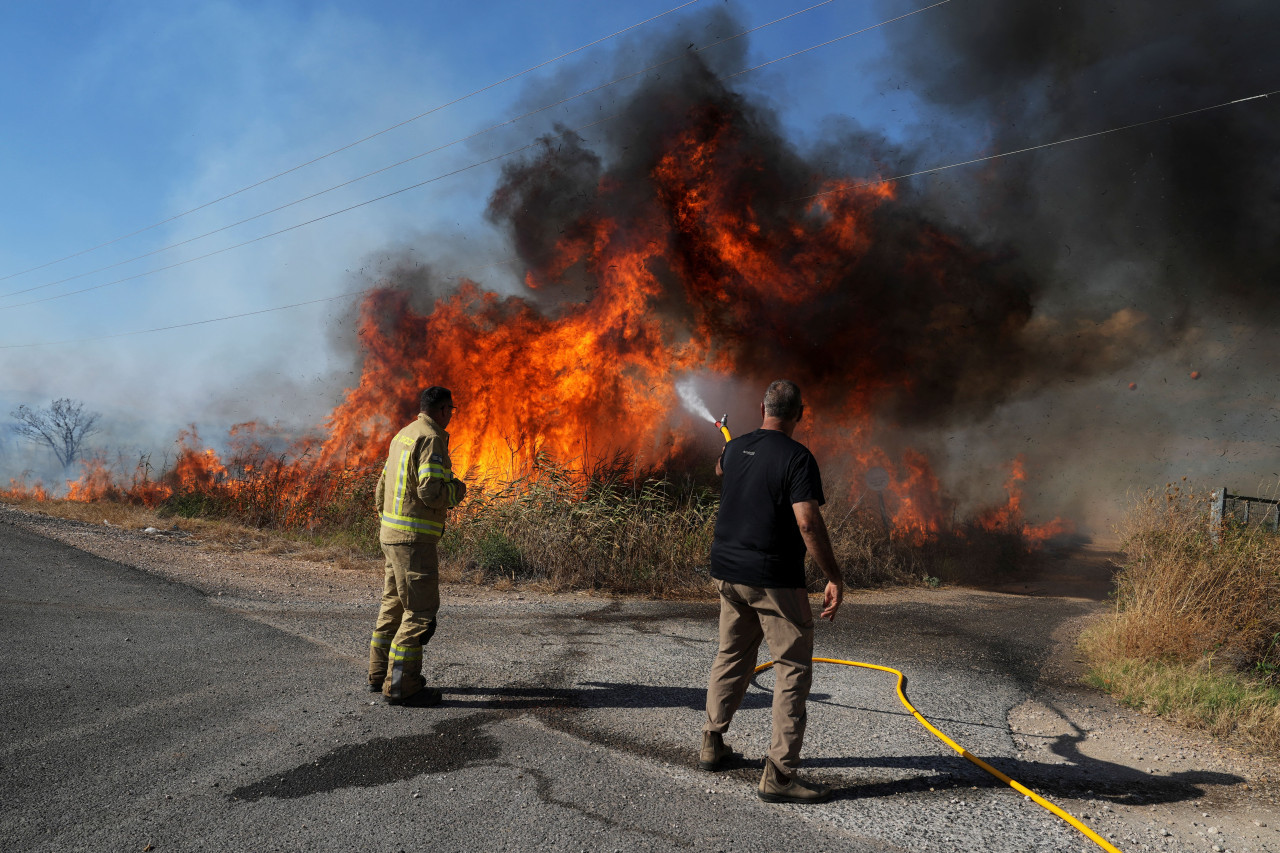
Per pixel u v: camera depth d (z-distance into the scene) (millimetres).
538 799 2934
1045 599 9484
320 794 2906
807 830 2779
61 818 2623
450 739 3543
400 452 4148
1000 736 3959
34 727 3422
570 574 8453
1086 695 4898
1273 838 2885
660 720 3941
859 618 7469
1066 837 2818
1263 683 4859
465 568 8609
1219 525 7191
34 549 7656
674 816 2844
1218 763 3678
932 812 2984
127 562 7613
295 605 6441
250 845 2498
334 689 4242
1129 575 7531
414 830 2646
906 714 4262
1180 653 5375
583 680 4625
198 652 4809
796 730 3020
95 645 4785
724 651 3355
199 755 3230
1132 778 3449
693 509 10234
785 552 3133
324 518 11453
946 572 11242
